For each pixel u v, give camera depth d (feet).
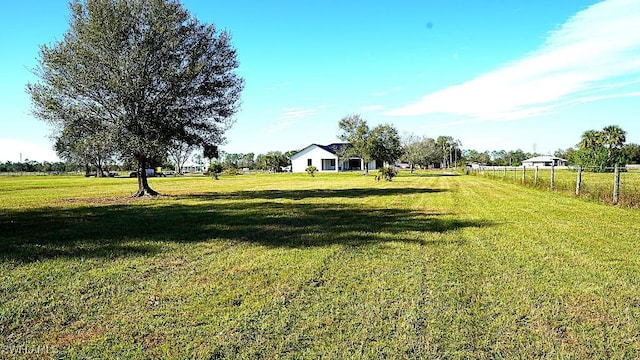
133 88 61.62
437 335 13.46
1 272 21.01
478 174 167.53
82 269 21.61
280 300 16.72
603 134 214.90
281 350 12.61
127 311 15.80
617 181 50.03
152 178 189.88
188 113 69.72
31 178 199.82
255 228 34.37
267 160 295.28
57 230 33.68
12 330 14.29
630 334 13.53
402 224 36.17
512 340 13.12
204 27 70.95
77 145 69.05
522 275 19.86
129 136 62.80
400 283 18.74
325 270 21.02
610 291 17.54
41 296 17.51
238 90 75.61
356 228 34.04
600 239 28.73
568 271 20.51
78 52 61.26
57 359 12.27
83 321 14.92
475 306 15.88
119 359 12.23
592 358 12.04
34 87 63.57
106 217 42.09
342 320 14.69
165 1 66.13
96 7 61.72
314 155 279.49
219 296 17.30
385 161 190.19
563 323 14.32
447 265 21.79
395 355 12.25
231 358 12.23
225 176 210.18
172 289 18.29
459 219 39.11
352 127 186.80
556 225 34.88
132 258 23.94
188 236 30.76
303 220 39.09
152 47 63.77
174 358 12.24
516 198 60.80
